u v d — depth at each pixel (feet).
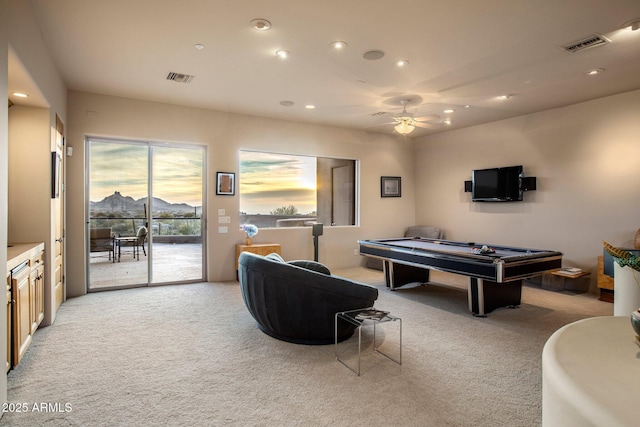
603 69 13.25
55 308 12.96
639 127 15.39
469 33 10.62
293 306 10.06
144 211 17.74
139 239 17.67
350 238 23.41
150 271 17.85
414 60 12.52
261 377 8.53
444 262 13.73
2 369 6.87
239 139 19.54
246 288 10.86
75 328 11.73
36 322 10.50
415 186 25.79
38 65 10.07
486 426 6.69
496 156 20.92
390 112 19.16
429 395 7.77
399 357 9.70
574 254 17.51
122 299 15.29
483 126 21.59
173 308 14.05
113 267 17.19
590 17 9.70
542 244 18.76
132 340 10.76
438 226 24.34
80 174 15.92
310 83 14.83
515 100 16.96
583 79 14.23
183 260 18.71
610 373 2.23
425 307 14.47
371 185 24.14
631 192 15.65
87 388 7.97
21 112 11.51
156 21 10.03
